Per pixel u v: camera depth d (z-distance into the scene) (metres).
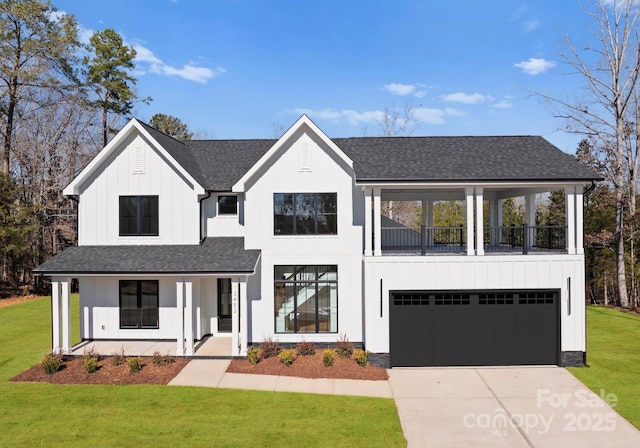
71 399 11.43
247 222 16.41
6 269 32.19
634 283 31.28
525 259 14.72
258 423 10.09
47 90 34.69
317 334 16.28
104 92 38.34
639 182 29.55
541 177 14.49
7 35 29.88
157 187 17.05
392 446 9.12
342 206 16.34
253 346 16.23
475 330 14.81
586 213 32.53
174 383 12.70
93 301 17.14
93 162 16.78
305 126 16.38
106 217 17.12
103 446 8.91
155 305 17.17
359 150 17.52
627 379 13.38
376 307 14.75
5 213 26.98
